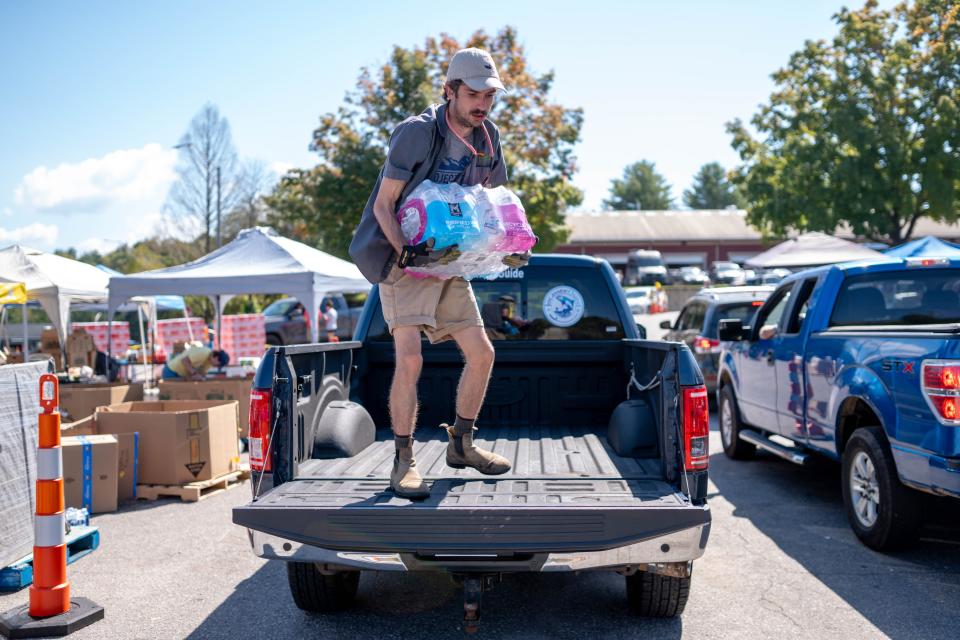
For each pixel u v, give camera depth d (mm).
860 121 28516
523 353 5223
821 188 29547
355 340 5258
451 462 3895
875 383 5145
